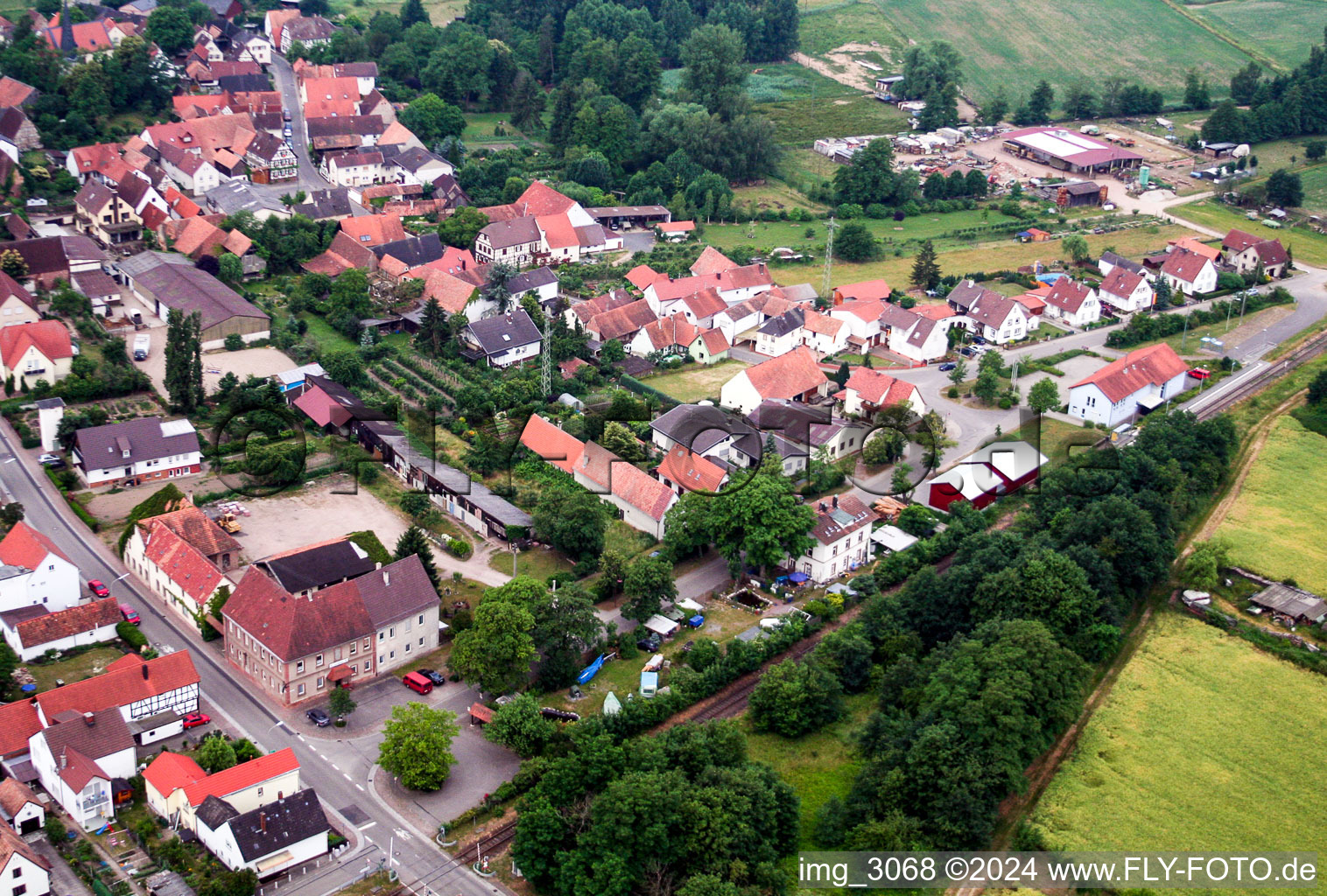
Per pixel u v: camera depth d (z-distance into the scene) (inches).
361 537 6259.8
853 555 6560.0
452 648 5708.7
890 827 4618.6
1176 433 7317.9
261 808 4466.0
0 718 4906.5
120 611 5821.9
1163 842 4739.2
